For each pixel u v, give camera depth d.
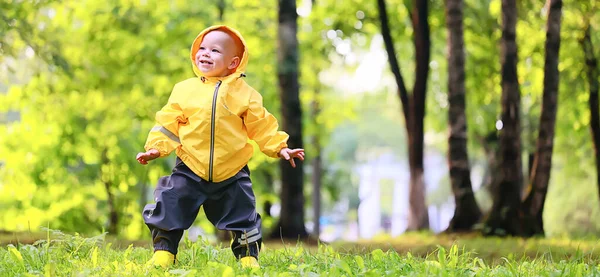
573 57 16.73
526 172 25.30
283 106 13.91
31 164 19.50
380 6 18.67
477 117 21.61
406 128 18.77
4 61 14.14
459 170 14.66
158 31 18.34
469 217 14.55
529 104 21.23
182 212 5.37
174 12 18.16
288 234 13.78
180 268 5.20
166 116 5.46
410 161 18.59
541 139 13.69
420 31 18.09
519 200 13.59
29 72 15.48
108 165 19.25
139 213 20.11
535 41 18.36
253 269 4.97
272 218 22.19
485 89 20.73
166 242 5.38
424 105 18.41
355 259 5.29
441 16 19.89
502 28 13.62
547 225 24.61
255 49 19.92
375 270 4.76
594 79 16.56
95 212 20.14
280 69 13.82
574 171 21.81
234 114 5.44
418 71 18.27
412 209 18.47
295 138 13.88
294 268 4.99
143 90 18.72
